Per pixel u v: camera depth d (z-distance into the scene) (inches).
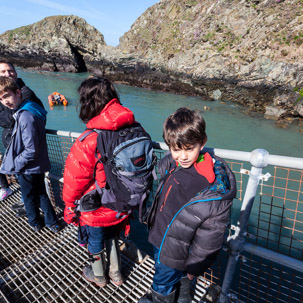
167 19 909.2
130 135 53.9
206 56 725.3
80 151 53.5
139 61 935.0
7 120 91.4
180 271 54.9
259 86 597.9
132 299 73.9
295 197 221.6
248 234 63.4
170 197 50.0
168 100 700.7
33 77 976.9
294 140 404.5
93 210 59.8
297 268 57.7
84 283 80.0
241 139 408.5
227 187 43.7
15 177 145.5
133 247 91.9
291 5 570.3
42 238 101.4
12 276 84.2
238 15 682.8
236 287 123.0
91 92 53.7
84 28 1168.8
